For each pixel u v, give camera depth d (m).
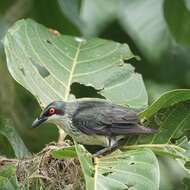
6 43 12.09
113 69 12.82
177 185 16.45
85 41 13.36
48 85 12.45
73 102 12.77
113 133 12.05
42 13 16.53
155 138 11.38
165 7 16.20
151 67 17.22
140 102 12.28
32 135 15.75
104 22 17.52
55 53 12.91
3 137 12.27
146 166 10.05
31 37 12.74
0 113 15.78
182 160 10.73
